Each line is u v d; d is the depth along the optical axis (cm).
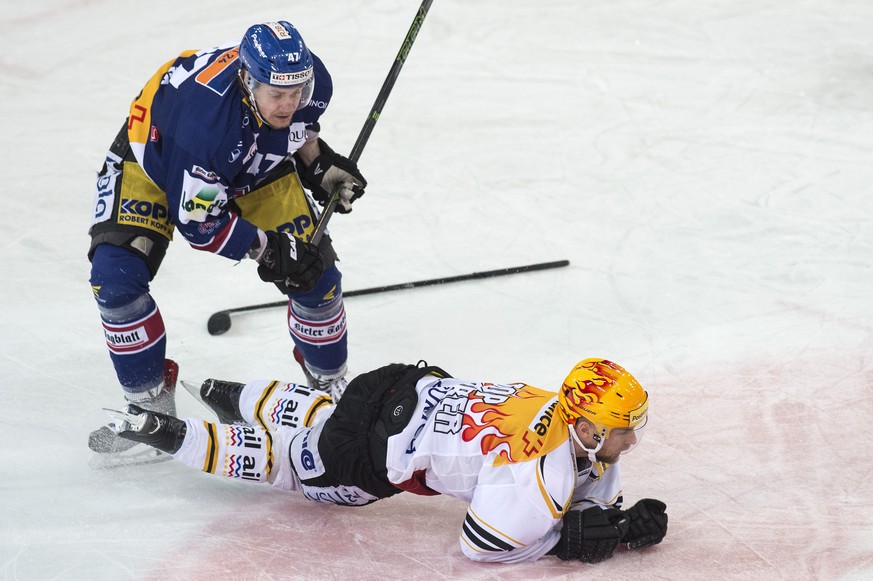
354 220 2384
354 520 1378
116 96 3061
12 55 3325
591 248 2259
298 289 1422
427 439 1234
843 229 2320
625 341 1892
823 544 1330
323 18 3669
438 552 1306
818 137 2823
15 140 2755
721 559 1293
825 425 1617
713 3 3841
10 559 1284
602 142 2812
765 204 2450
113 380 1745
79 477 1470
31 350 1825
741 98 3089
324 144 1541
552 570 1258
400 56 1596
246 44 1286
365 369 1806
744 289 2072
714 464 1521
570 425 1186
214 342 1884
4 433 1573
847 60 3350
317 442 1337
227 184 1341
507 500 1184
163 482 1463
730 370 1786
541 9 3797
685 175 2612
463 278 2112
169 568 1273
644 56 3406
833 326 1920
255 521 1374
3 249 2200
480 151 2758
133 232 1399
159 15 3681
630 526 1250
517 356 1852
